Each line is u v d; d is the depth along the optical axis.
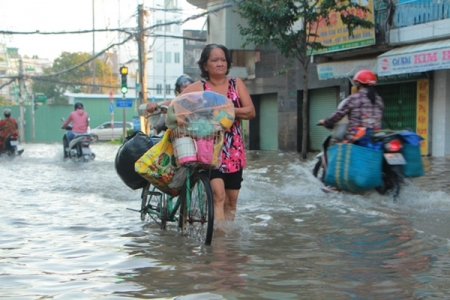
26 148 27.00
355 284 3.45
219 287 3.40
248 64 23.11
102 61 60.59
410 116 16.45
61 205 6.88
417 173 6.89
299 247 4.46
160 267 3.87
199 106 4.43
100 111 49.16
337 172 7.02
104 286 3.44
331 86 18.75
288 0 15.84
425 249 4.31
